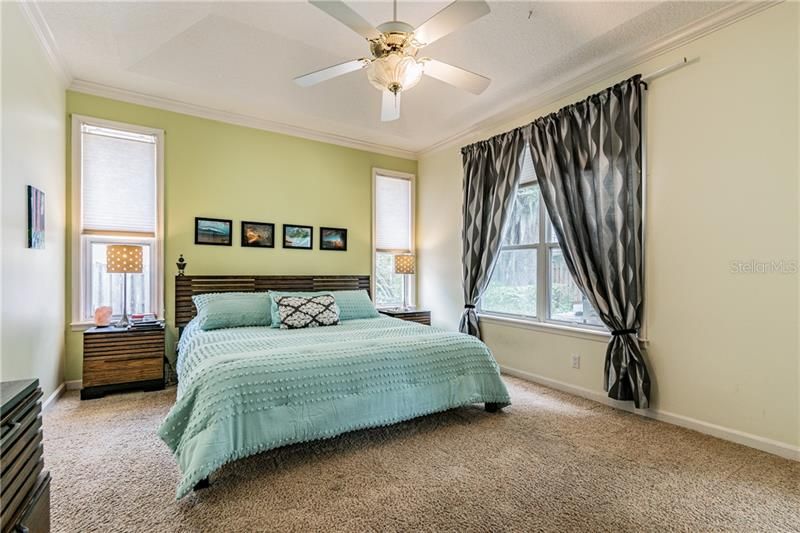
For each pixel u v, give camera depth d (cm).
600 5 246
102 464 206
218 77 337
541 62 306
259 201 423
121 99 353
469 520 162
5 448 98
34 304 256
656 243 278
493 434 249
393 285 523
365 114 421
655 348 279
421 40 208
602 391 313
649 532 156
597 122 307
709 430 250
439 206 502
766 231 227
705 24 249
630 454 222
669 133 271
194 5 270
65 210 328
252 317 341
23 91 237
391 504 173
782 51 221
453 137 469
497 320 412
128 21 268
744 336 236
